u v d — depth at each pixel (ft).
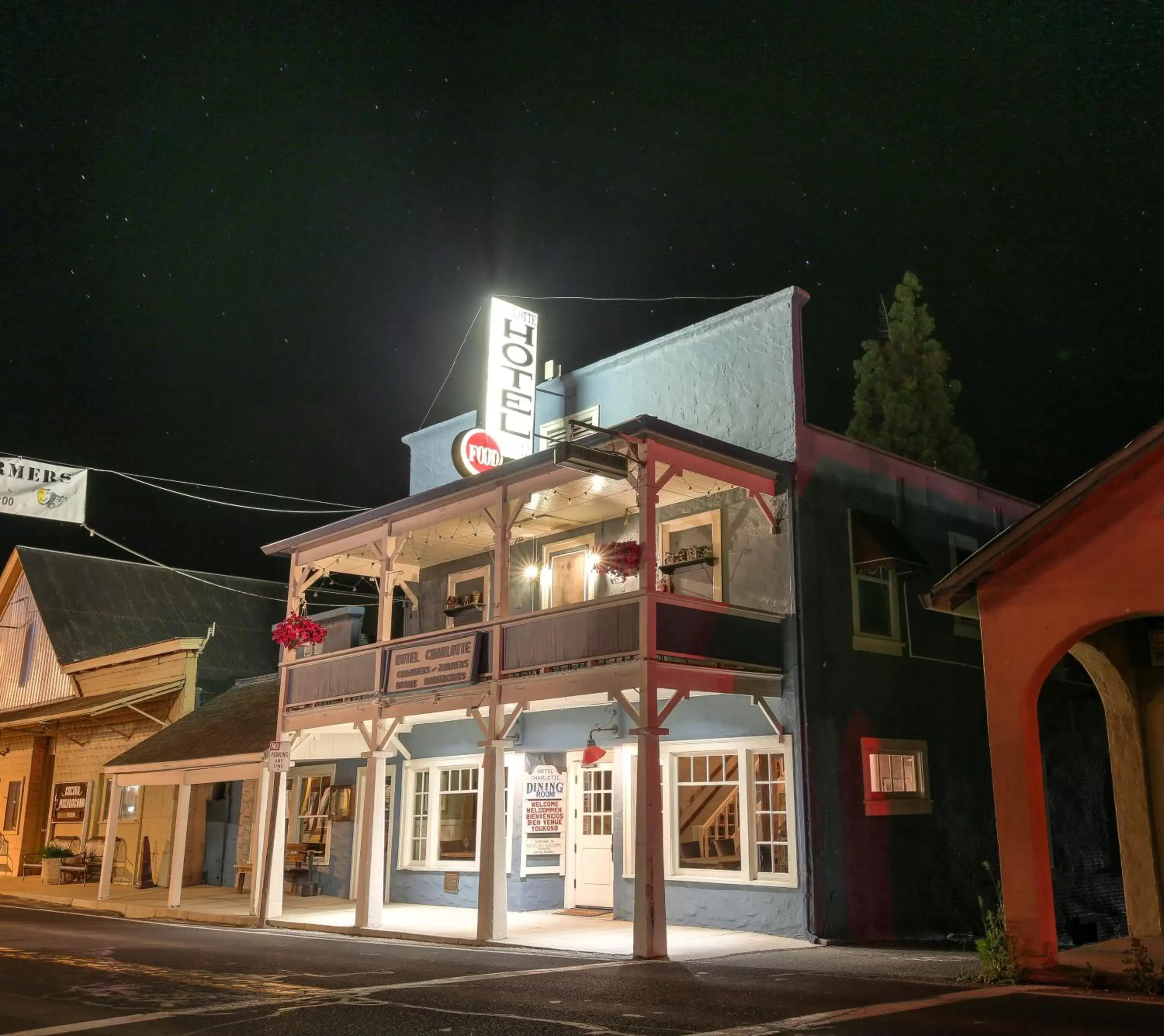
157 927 50.78
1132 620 35.50
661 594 40.50
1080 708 56.70
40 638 95.86
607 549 42.39
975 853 49.62
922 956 37.22
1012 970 29.63
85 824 84.12
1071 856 53.21
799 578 45.19
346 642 67.31
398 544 53.47
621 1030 22.44
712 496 48.91
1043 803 30.91
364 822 49.19
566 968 33.73
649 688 39.06
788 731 44.19
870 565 46.96
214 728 65.46
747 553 47.11
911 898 45.91
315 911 56.03
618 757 50.34
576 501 50.65
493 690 45.09
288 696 57.31
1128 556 30.01
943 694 50.44
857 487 49.14
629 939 41.68
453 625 61.77
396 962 35.32
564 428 56.49
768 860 44.50
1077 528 31.04
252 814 71.20
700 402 51.16
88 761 86.53
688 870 47.21
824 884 42.78
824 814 43.60
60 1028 23.07
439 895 57.47
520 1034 22.07
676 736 48.42
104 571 98.17
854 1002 26.18
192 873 74.02
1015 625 31.68
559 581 55.67
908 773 48.14
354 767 64.13
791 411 47.37
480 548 60.13
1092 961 29.45
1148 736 34.91
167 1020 23.93
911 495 51.80
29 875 87.66
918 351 77.51
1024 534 31.37
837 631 46.21
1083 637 30.91
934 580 51.75
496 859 43.09
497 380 56.34
